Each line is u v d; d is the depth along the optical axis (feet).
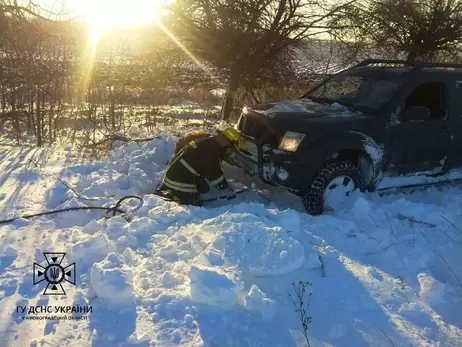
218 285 10.22
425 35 37.63
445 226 14.92
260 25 29.84
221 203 17.93
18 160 20.21
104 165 20.02
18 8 25.84
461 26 37.91
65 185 17.02
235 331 9.58
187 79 46.09
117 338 9.12
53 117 28.32
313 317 10.25
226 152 18.06
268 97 33.17
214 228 12.95
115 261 11.27
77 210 14.87
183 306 10.15
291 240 11.98
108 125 29.48
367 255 13.34
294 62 32.78
